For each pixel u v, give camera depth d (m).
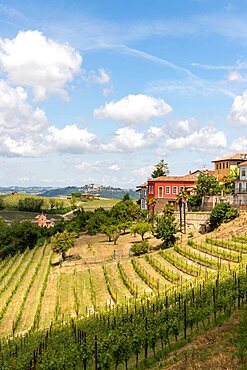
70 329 35.75
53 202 195.88
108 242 86.00
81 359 26.64
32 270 74.00
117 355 24.61
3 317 49.91
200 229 75.44
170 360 21.84
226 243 59.66
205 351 21.09
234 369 18.11
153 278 53.31
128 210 104.56
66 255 77.69
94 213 110.88
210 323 26.75
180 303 33.25
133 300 43.81
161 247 71.56
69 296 53.78
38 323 45.56
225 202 74.50
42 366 26.50
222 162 111.69
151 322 28.33
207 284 36.84
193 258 57.50
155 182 106.25
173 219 77.62
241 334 21.95
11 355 33.84
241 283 31.27
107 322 35.62
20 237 97.19
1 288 61.91
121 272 58.25
